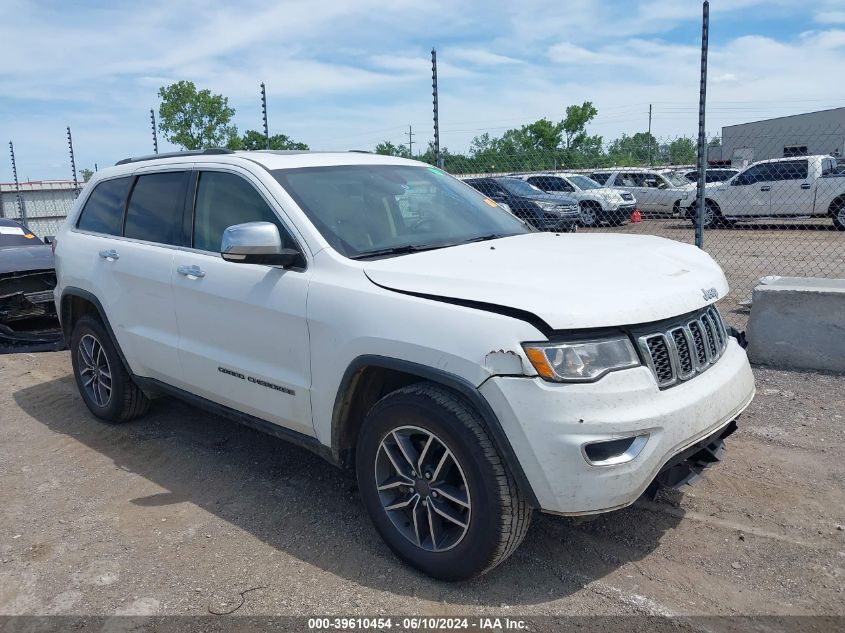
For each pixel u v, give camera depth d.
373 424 3.12
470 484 2.81
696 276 3.25
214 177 4.09
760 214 16.97
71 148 13.67
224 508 3.82
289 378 3.48
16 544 3.51
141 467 4.39
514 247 3.56
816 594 2.94
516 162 12.46
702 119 7.07
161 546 3.45
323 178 3.86
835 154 16.62
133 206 4.68
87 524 3.69
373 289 3.12
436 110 8.53
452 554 2.95
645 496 3.79
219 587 3.09
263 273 3.56
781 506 3.64
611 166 14.11
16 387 6.16
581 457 2.62
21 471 4.38
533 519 3.58
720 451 3.28
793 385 5.36
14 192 18.84
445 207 4.15
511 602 2.93
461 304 2.86
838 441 4.36
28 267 7.76
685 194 17.98
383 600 2.96
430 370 2.84
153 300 4.29
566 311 2.67
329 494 3.95
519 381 2.64
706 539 3.37
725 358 3.31
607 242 3.77
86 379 5.23
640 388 2.73
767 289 5.74
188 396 4.32
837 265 11.93
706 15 6.77
